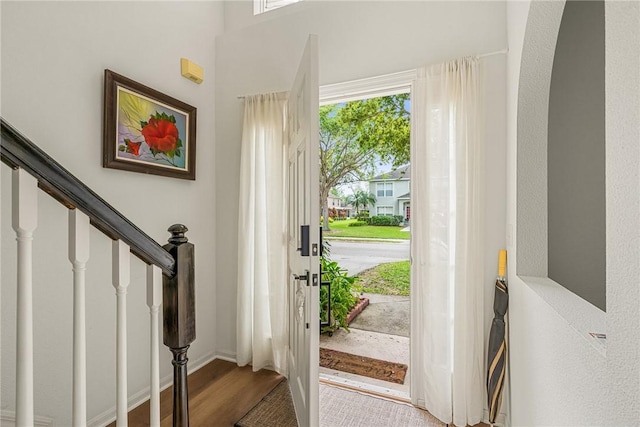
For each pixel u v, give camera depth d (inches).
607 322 24.3
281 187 96.4
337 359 112.9
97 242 72.0
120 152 76.1
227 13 109.9
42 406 63.2
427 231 78.8
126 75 79.0
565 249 65.6
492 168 75.0
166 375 89.6
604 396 25.6
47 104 63.9
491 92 75.0
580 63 64.9
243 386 90.6
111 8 75.6
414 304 82.0
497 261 74.5
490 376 71.3
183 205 95.8
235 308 105.8
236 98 105.1
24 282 27.8
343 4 90.6
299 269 73.3
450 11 79.2
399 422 75.7
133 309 80.8
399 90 87.4
